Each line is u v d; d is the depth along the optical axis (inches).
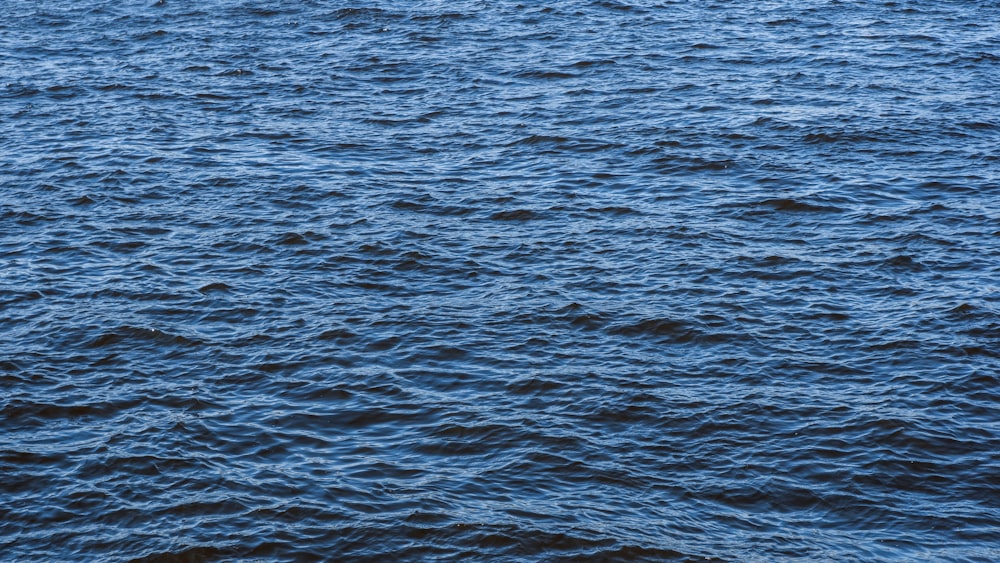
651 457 1171.3
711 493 1119.0
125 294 1504.7
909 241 1644.9
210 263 1598.2
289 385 1296.8
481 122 2162.9
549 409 1249.4
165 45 2706.7
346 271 1573.6
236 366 1336.1
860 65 2465.6
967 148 1994.3
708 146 2004.2
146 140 2065.7
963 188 1829.5
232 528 1054.4
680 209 1766.7
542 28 2785.4
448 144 2053.4
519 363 1341.0
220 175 1905.8
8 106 2245.3
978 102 2223.2
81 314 1450.5
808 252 1619.1
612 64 2487.7
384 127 2146.9
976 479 1136.2
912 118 2132.1
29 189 1839.3
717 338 1391.5
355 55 2605.8
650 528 1063.6
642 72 2436.0
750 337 1393.9
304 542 1037.8
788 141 2028.8
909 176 1876.2
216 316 1450.5
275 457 1168.8
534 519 1070.4
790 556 1030.4
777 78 2386.8
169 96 2322.8
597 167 1934.1
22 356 1347.2
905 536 1061.8
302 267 1584.6
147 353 1365.7
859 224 1710.1
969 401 1257.4
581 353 1364.4
